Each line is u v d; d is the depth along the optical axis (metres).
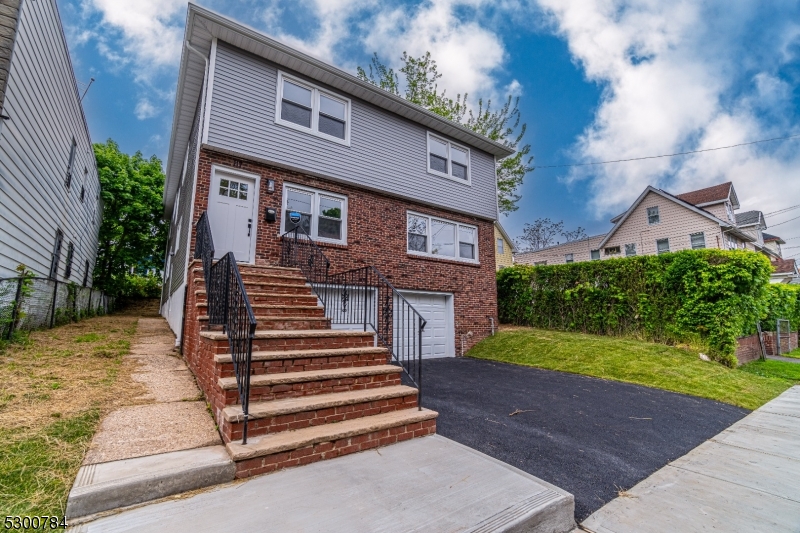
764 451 4.02
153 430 3.24
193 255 6.82
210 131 7.29
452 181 11.49
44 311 7.84
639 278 9.89
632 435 4.42
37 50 6.67
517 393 6.16
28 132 6.76
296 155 8.37
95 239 16.33
